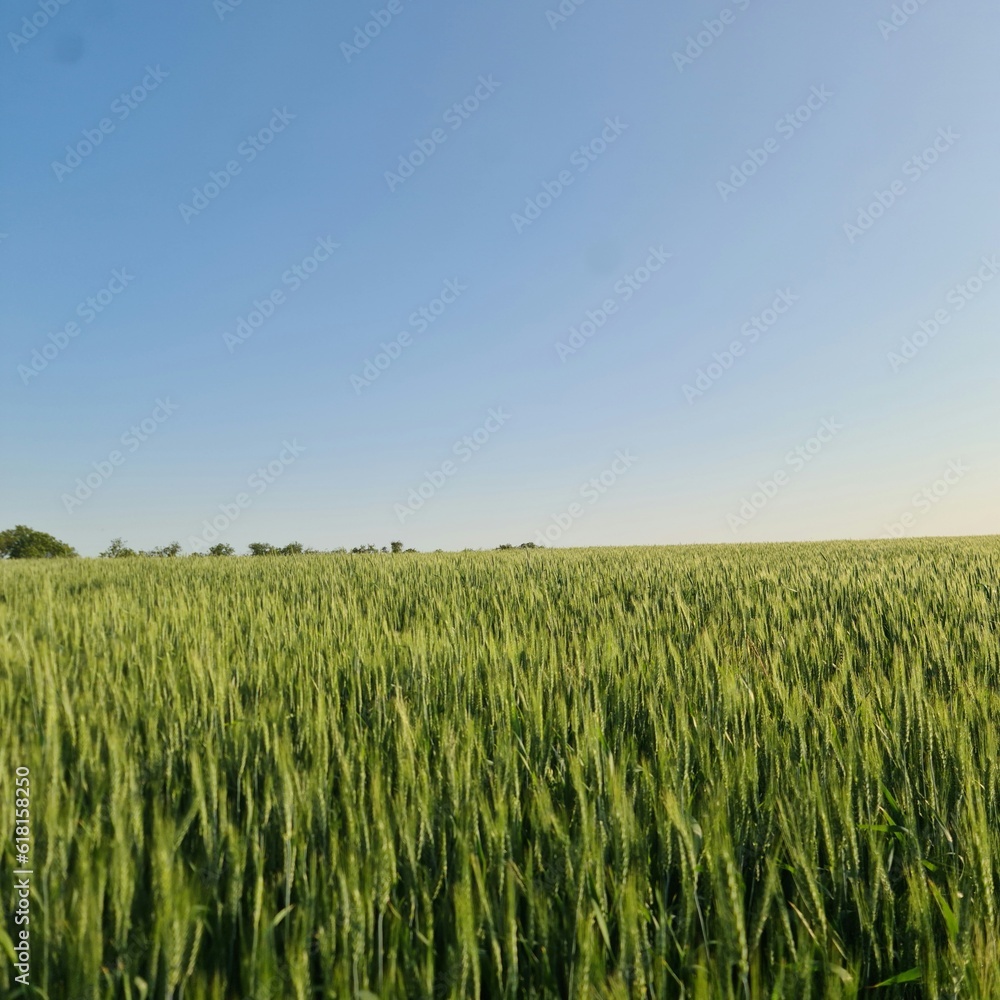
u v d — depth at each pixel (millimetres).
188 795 2955
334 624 6594
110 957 2020
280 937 2150
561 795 2953
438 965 2070
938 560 14352
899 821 2863
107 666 4637
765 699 3994
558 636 6305
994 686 4695
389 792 2623
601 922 1975
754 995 1816
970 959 1938
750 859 2594
